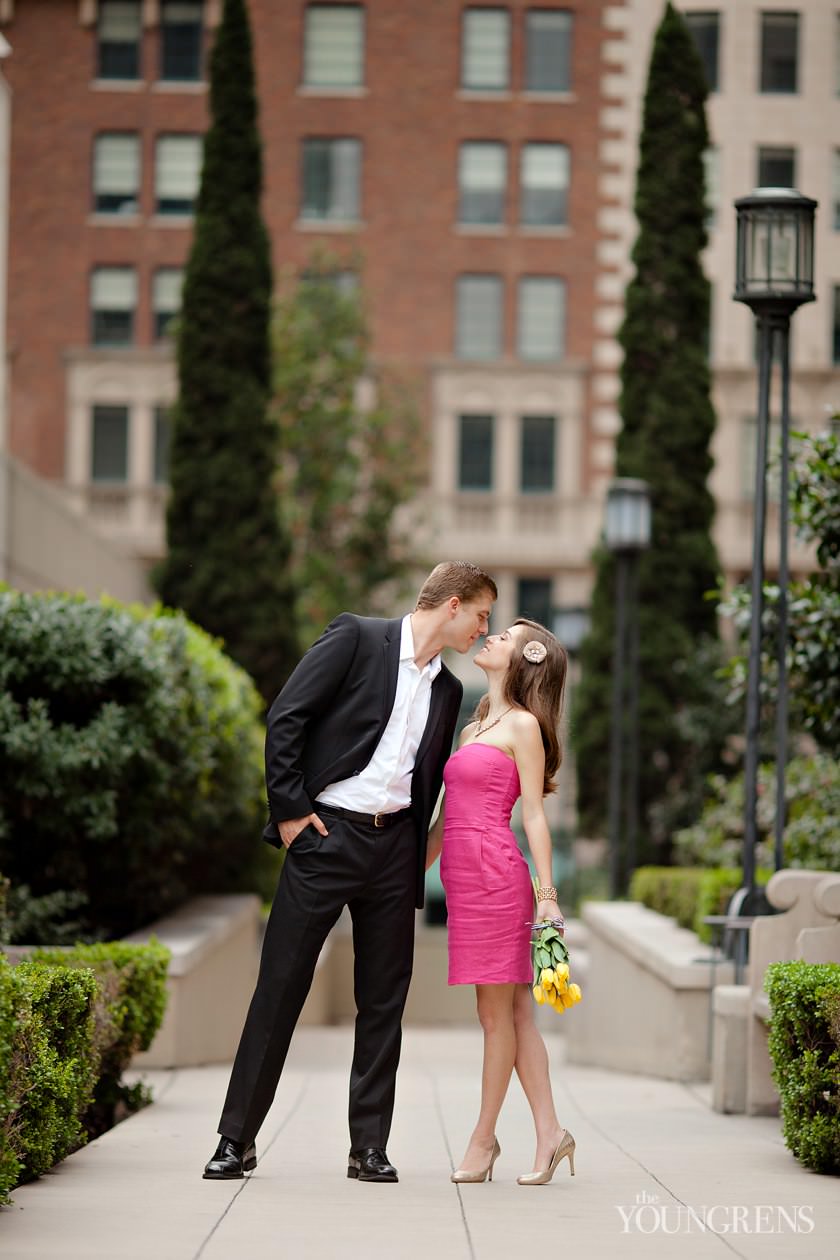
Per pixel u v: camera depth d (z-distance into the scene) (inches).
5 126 869.2
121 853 548.7
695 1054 506.9
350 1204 265.1
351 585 1470.2
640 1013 567.2
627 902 748.6
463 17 1775.3
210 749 589.6
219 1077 489.1
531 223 1769.2
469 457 1749.5
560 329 1764.3
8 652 498.9
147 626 559.5
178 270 1774.1
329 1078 500.4
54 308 1774.1
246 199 1052.5
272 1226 246.7
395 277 1761.8
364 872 282.0
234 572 1021.2
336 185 1770.4
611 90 1761.8
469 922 290.0
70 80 1780.3
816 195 1679.4
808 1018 310.8
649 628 1021.2
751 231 481.1
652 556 1025.5
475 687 1697.8
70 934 530.9
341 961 1093.1
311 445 1456.7
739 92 1678.2
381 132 1769.2
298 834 280.2
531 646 300.7
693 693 1015.0
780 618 474.9
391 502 1472.7
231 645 1018.1
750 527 1686.8
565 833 1331.2
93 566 932.0
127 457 1758.1
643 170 1039.6
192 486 1029.2
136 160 1781.5
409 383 1566.2
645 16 1760.6
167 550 1034.7
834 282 1688.0
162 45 1781.5
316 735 285.0
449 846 293.6
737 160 1675.7
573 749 1035.3
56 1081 287.4
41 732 492.7
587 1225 251.4
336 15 1775.3
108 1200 266.8
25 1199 267.3
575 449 1743.4
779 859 470.0
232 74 1056.8
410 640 287.9
